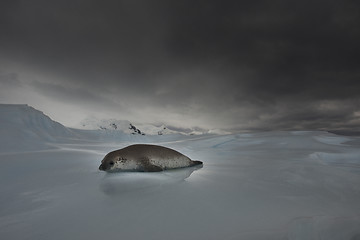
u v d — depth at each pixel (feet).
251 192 6.16
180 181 7.34
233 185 6.89
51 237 3.69
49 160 10.30
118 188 6.42
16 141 13.75
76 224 4.15
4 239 3.62
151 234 3.77
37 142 14.90
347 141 18.10
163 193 5.99
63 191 6.11
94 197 5.63
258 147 17.78
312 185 7.04
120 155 9.16
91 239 3.62
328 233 4.10
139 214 4.58
